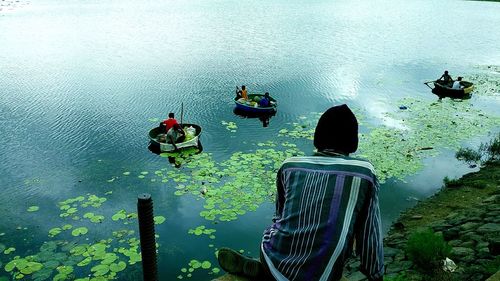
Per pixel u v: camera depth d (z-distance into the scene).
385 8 61.66
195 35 36.44
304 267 2.12
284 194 2.43
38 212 10.88
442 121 17.89
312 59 28.94
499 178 12.45
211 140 15.82
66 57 28.02
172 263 9.05
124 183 12.53
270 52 30.70
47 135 15.95
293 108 19.52
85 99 20.02
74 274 8.48
